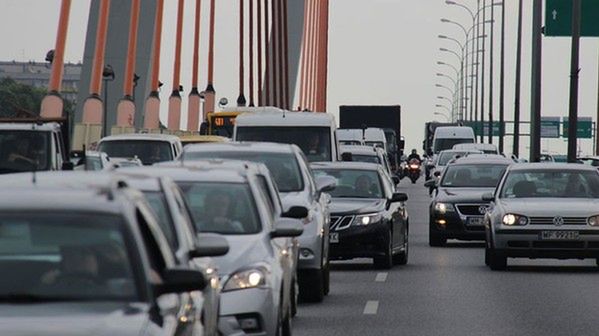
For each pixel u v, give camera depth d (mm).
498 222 54344
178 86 144750
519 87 149500
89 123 108250
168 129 140750
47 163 53156
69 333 16719
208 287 22984
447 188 72062
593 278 51719
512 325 37531
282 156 45469
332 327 36812
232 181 32625
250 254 29703
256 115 75438
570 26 134875
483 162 74125
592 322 38219
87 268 18562
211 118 120625
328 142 75125
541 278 51750
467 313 40344
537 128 113438
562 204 54594
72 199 19422
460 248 68938
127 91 122812
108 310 17781
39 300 18125
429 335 35375
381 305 42344
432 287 48188
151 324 17578
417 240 75250
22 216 19109
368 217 54000
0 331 16688
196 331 20594
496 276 52625
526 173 57281
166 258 19891
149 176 24797
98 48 110625
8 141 53344
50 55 102750
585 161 124688
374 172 56969
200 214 31719
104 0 111375
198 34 154500
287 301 32500
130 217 19188
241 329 28797
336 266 57344
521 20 149000
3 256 18656
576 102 94000
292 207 37531
